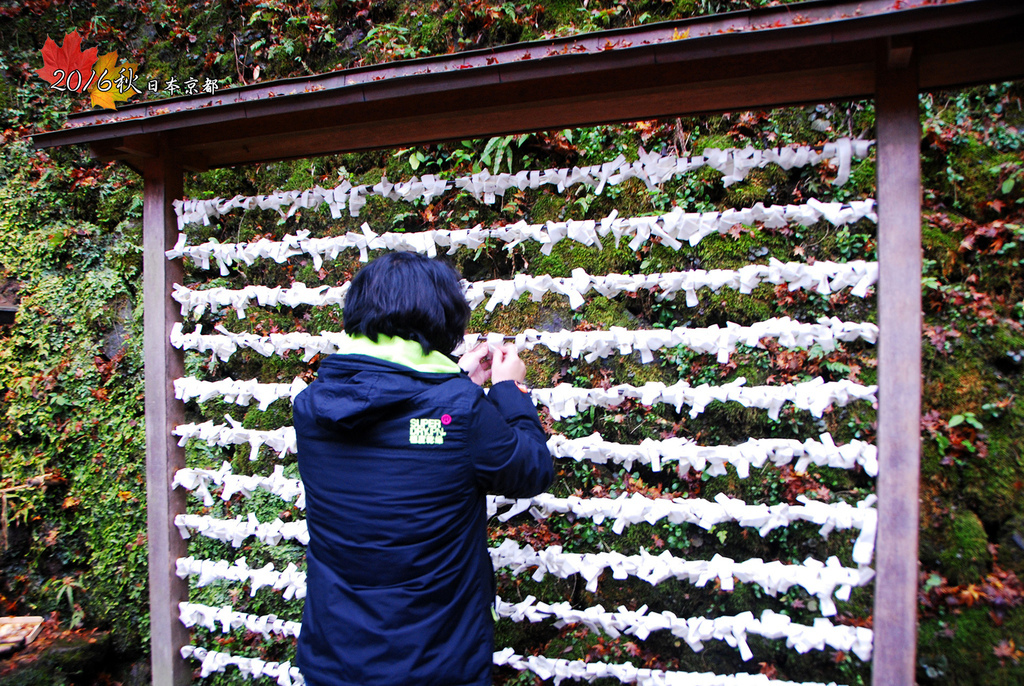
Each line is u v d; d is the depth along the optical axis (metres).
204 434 1.75
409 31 2.40
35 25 2.79
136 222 2.56
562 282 1.50
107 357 2.49
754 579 1.38
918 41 1.16
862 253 1.86
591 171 1.46
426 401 1.10
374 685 1.06
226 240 2.45
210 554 2.21
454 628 1.11
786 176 1.94
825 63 1.22
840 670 1.75
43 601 2.43
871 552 1.25
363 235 1.63
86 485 2.42
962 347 1.79
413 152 2.21
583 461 1.96
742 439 1.89
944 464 1.76
